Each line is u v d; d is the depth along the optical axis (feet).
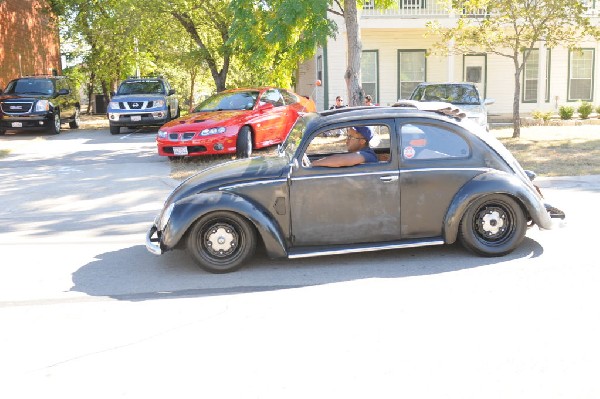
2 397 12.94
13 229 28.84
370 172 20.70
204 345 15.15
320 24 46.73
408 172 20.79
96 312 17.58
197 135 45.03
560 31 55.72
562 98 86.02
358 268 20.74
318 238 20.88
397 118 20.98
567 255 21.29
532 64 85.66
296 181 20.52
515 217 21.13
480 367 13.50
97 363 14.35
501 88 86.22
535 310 16.53
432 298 17.72
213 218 20.40
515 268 20.08
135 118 71.72
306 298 18.12
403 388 12.71
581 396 12.19
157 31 94.27
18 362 14.53
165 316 17.12
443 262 20.99
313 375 13.42
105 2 97.19
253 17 49.52
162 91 75.25
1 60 88.33
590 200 30.66
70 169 46.14
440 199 20.94
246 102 49.24
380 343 14.88
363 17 77.97
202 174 21.65
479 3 56.54
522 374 13.12
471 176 20.92
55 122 73.87
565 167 40.32
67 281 20.51
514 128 58.65
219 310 17.44
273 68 57.82
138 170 44.50
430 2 81.46
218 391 12.89
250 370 13.75
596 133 61.98
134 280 20.42
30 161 50.96
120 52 98.53
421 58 84.69
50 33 110.52
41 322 16.94
